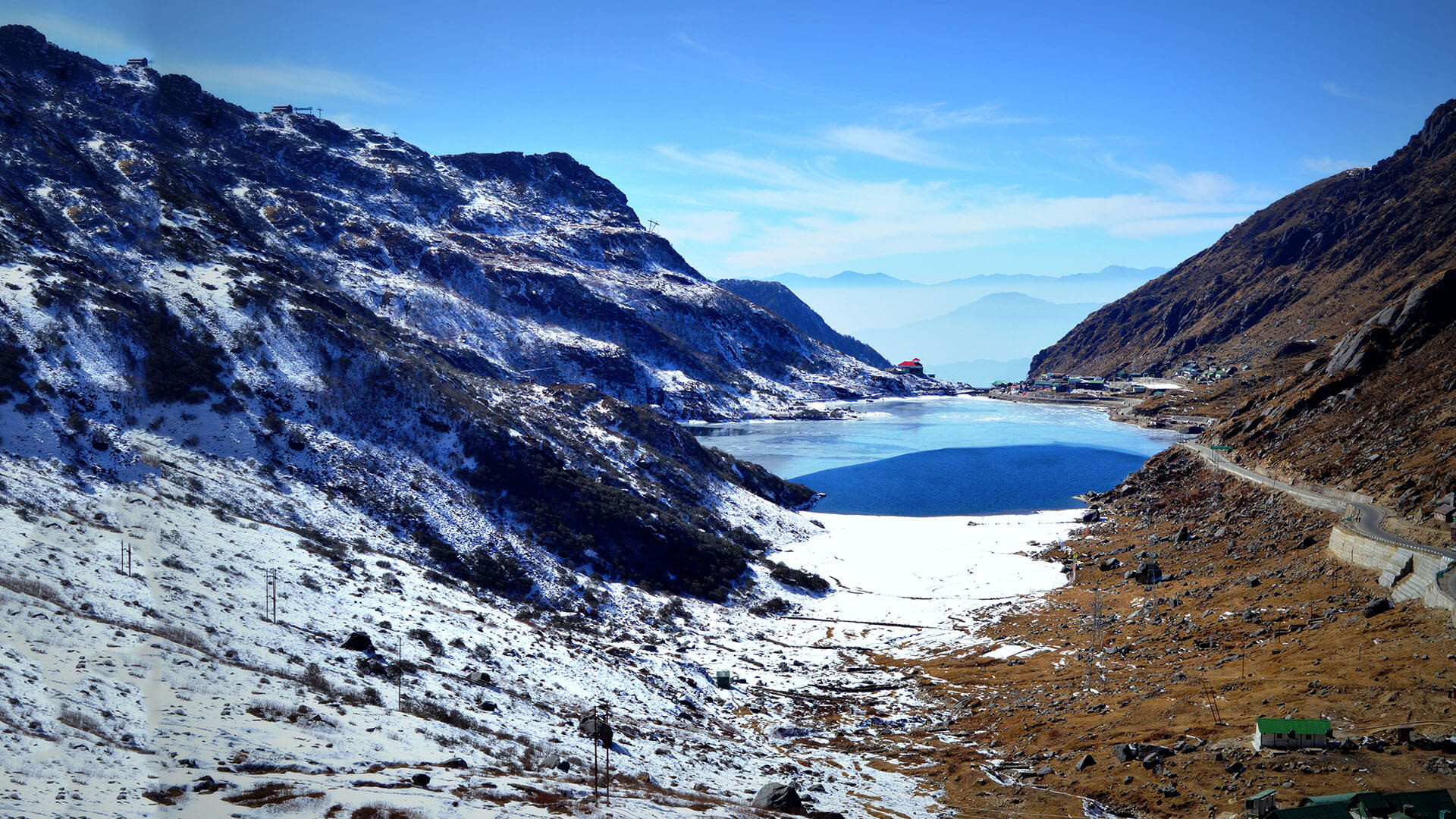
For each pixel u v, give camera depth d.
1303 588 86.56
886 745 70.38
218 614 60.44
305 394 126.06
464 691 61.06
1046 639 95.06
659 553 125.06
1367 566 83.81
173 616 56.41
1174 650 79.62
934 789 58.16
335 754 40.66
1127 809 49.31
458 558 107.00
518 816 37.19
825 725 76.06
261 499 100.88
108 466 94.56
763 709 80.31
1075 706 70.69
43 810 28.05
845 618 113.19
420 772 40.44
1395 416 123.25
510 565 109.44
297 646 58.94
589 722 58.25
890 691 85.38
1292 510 113.50
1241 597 90.94
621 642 94.94
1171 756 54.09
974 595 119.06
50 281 121.88
